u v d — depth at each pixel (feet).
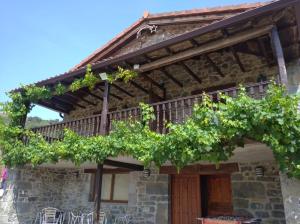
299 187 12.14
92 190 28.45
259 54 20.62
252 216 19.49
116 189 27.20
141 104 18.74
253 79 22.31
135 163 23.27
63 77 23.62
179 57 18.40
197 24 25.68
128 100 29.22
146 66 19.90
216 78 24.22
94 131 24.85
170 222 22.88
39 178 28.12
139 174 25.75
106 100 20.76
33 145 23.06
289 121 12.11
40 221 25.95
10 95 25.98
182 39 17.12
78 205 28.55
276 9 14.24
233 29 16.88
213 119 14.06
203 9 24.47
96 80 22.03
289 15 15.24
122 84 28.37
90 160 19.20
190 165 23.21
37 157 21.65
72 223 27.17
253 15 14.75
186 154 14.29
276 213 18.74
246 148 15.72
